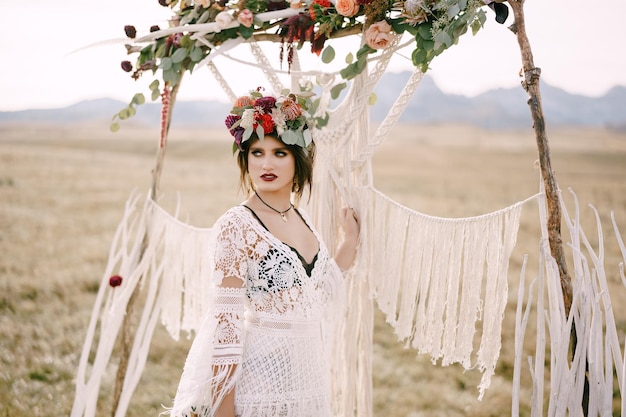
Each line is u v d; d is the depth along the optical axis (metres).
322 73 2.53
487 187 22.62
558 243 2.14
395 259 2.52
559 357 2.07
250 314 2.10
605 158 39.97
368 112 2.54
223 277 2.01
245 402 2.01
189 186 18.70
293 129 2.18
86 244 9.54
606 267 8.09
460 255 2.38
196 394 2.02
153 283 2.79
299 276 2.08
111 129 2.62
